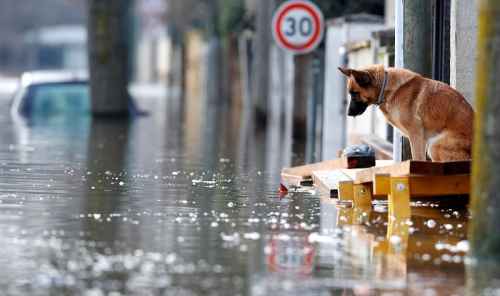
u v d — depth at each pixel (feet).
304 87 170.40
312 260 59.93
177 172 107.96
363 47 127.03
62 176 100.99
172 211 77.77
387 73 83.82
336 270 57.52
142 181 98.07
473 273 56.95
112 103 216.33
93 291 52.19
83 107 222.07
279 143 157.48
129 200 83.66
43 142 148.05
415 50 90.68
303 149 144.87
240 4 307.37
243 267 57.93
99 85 215.10
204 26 402.52
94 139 156.56
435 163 75.72
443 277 56.08
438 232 69.82
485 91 58.70
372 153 96.27
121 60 216.33
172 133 176.96
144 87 520.83
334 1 169.99
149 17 588.91
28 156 123.85
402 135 88.22
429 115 82.48
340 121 146.92
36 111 220.02
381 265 58.85
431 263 59.47
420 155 83.20
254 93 242.58
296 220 74.23
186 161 122.62
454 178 77.00
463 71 94.84
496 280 55.31
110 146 143.54
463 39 94.79
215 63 332.80
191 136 170.60
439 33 104.27
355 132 134.41
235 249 62.75
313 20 134.82
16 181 95.76
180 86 453.58
